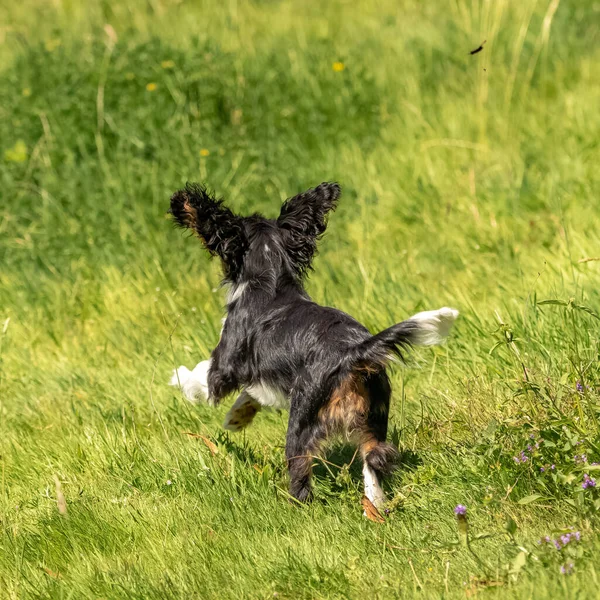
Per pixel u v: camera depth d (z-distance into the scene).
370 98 18.03
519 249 12.40
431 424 8.23
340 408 6.98
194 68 17.95
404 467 7.57
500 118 16.47
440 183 14.88
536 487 6.55
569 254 10.45
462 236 13.18
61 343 12.50
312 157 16.73
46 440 9.48
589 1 21.42
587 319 9.10
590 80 18.00
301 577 6.00
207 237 8.23
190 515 7.39
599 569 5.32
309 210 8.35
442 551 6.05
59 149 16.48
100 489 8.18
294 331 7.41
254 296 7.95
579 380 7.18
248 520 7.16
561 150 15.09
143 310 12.70
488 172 14.88
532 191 13.90
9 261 14.61
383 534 6.48
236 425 8.52
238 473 7.81
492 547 5.97
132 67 18.00
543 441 6.53
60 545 7.19
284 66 19.06
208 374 8.22
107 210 15.18
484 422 7.89
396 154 16.19
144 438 9.16
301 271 8.28
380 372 7.07
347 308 11.29
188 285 13.18
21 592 6.56
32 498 8.27
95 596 6.30
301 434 7.18
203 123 16.98
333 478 7.73
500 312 10.17
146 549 6.93
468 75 18.66
